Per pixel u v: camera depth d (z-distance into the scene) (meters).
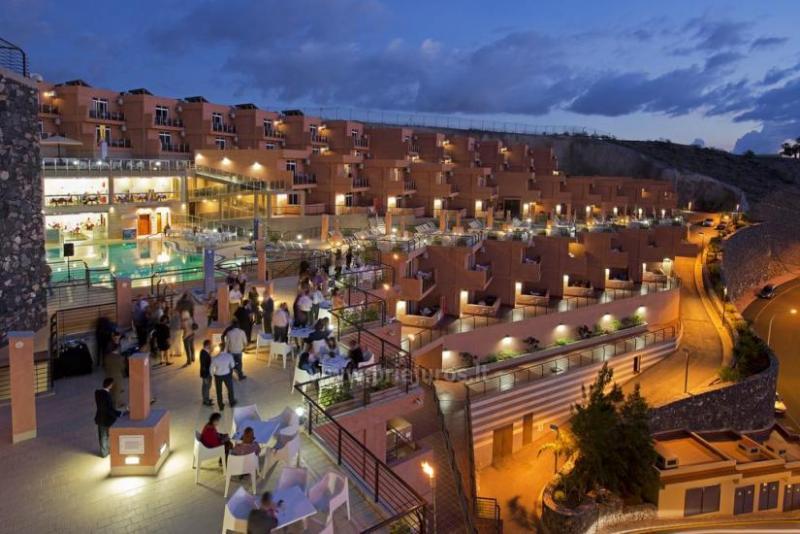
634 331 47.19
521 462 34.16
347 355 20.59
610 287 54.44
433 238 44.44
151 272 30.11
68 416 16.11
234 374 19.16
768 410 41.84
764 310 68.88
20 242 20.53
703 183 109.62
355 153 75.81
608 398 29.22
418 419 29.98
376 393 18.66
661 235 57.72
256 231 41.28
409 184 68.12
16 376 14.60
